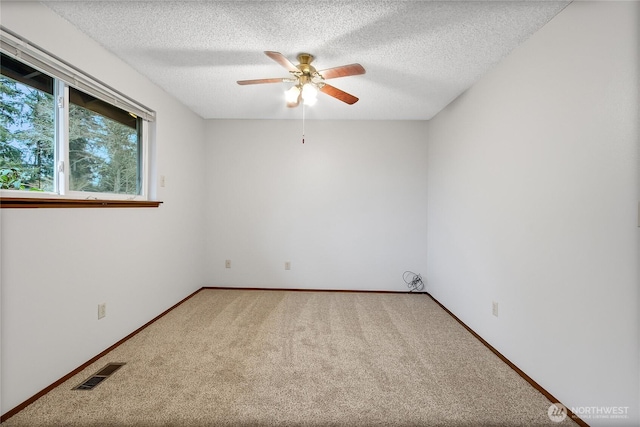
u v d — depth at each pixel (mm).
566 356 1600
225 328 2629
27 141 1701
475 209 2600
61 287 1776
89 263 1991
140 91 2541
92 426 1444
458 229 2939
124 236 2342
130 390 1719
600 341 1409
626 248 1294
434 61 2270
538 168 1823
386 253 3883
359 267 3893
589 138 1470
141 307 2568
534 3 1611
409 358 2145
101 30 1931
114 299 2230
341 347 2301
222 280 3924
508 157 2131
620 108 1317
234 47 2125
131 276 2430
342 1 1638
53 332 1726
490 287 2342
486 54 2152
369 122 3865
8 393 1492
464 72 2436
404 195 3867
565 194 1613
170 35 1984
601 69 1406
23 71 1670
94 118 2174
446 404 1645
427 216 3854
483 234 2461
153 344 2301
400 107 3336
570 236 1580
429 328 2709
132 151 2604
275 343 2352
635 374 1263
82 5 1693
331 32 1923
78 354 1902
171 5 1693
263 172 3898
